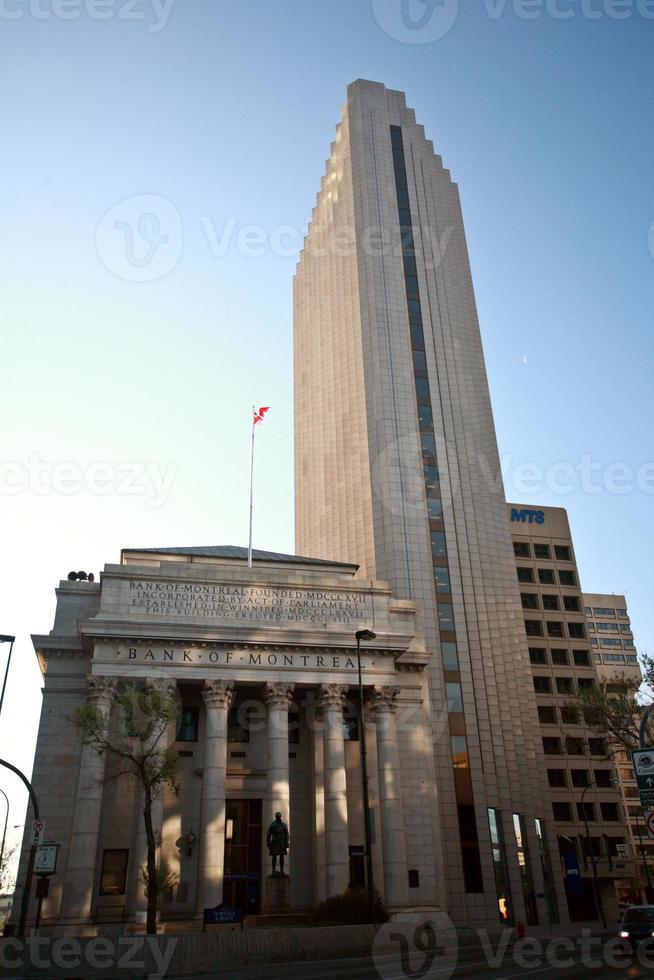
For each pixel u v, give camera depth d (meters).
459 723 79.00
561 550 116.94
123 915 52.31
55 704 59.94
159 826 53.75
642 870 116.06
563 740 101.94
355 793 64.06
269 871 58.00
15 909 53.16
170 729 58.41
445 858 72.06
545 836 83.25
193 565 66.38
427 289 103.38
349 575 76.31
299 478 105.88
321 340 108.25
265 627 61.41
